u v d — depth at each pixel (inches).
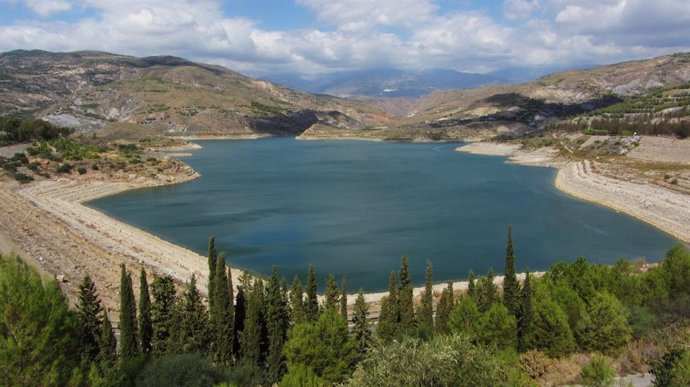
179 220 4630.9
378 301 2600.9
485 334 1576.0
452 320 1668.3
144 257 3336.6
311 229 4298.7
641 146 7780.5
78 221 4315.9
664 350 1419.8
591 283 1846.7
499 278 2923.2
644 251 3730.3
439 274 3203.7
